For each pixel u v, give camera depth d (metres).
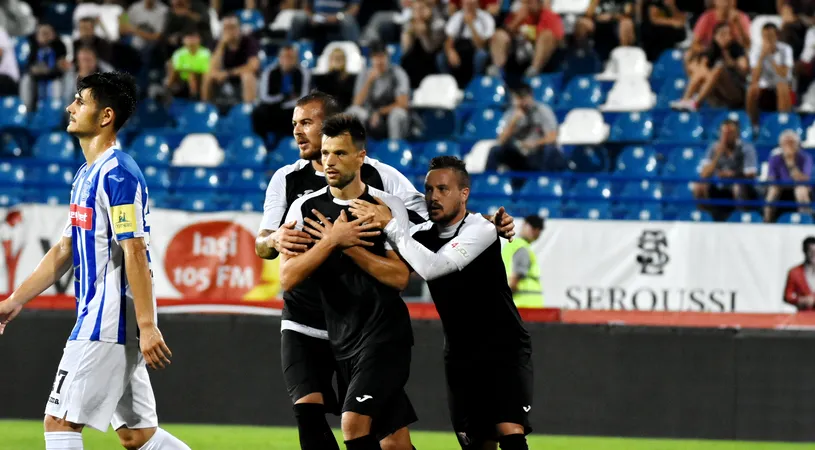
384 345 17.67
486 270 19.23
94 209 16.83
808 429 32.47
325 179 19.23
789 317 33.28
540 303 34.59
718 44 51.69
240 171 45.44
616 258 35.16
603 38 55.69
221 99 52.41
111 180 16.70
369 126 48.81
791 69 51.91
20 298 18.00
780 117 50.56
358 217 17.58
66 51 53.62
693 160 47.03
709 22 52.88
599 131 50.78
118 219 16.59
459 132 51.91
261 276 34.47
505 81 53.28
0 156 49.47
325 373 18.83
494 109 51.00
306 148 18.84
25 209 35.09
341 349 18.02
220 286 34.50
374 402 17.39
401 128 48.84
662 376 32.81
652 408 32.75
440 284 19.33
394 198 18.31
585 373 32.91
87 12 58.53
